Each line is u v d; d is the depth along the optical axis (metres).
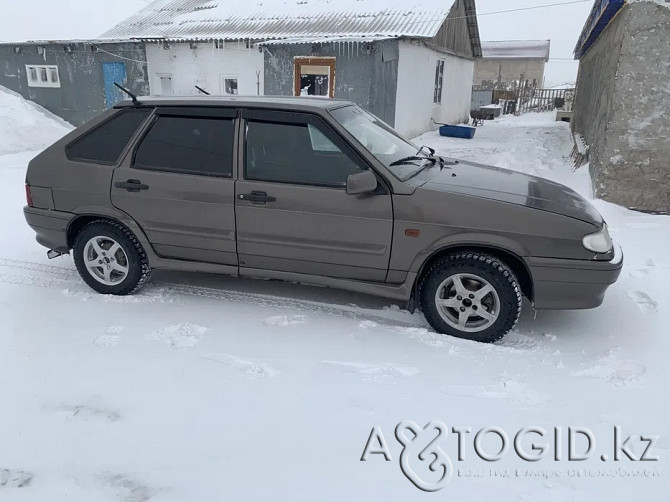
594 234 3.53
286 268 4.08
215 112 4.10
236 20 17.72
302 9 17.62
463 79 22.39
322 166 3.88
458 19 19.97
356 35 14.43
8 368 3.36
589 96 11.67
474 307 3.72
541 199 3.75
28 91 17.62
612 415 2.93
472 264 3.64
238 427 2.82
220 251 4.16
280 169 3.94
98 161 4.34
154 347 3.63
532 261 3.54
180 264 4.32
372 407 2.99
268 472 2.51
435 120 18.73
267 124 3.99
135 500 2.34
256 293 4.57
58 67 17.06
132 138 4.27
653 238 5.91
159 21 19.50
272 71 14.98
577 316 4.17
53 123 14.16
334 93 14.37
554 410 2.98
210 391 3.13
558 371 3.38
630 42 6.55
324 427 2.83
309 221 3.84
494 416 2.93
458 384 3.22
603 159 7.05
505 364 3.46
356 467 2.54
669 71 6.48
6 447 2.67
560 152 12.19
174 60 16.28
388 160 3.93
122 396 3.08
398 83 14.39
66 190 4.38
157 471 2.51
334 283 4.00
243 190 3.94
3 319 4.04
